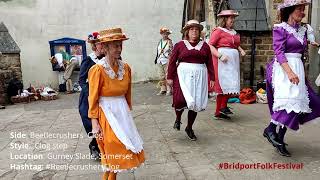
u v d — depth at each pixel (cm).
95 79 331
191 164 439
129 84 355
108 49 332
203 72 519
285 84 423
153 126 632
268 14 830
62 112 805
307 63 779
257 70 839
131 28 1238
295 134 545
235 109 738
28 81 1193
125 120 345
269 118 655
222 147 500
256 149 485
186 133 570
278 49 420
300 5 413
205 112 720
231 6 843
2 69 979
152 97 946
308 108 432
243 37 823
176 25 1264
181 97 518
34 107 894
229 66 632
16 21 1167
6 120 746
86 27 1209
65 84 1169
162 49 970
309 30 734
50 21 1188
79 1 1195
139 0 1227
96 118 338
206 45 527
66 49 1174
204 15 1030
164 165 439
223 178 393
